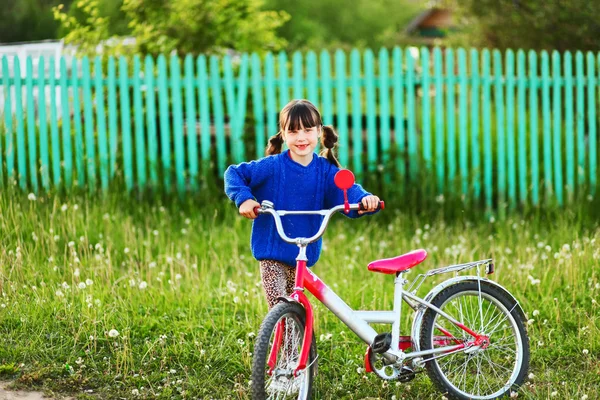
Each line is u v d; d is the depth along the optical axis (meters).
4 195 6.88
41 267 5.93
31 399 4.13
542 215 8.03
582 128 8.49
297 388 4.00
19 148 7.73
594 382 4.46
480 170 8.50
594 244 6.54
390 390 4.34
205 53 9.05
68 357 4.59
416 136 8.32
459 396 4.12
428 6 17.03
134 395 4.23
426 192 8.09
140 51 8.91
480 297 4.25
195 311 5.36
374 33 38.47
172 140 8.47
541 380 4.47
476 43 11.48
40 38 21.22
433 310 4.14
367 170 8.23
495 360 4.62
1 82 7.72
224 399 4.23
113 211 7.25
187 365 4.60
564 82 8.44
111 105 7.93
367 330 4.04
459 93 8.34
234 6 9.18
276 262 4.09
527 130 9.81
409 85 8.29
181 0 8.97
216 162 8.22
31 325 4.94
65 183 7.72
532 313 5.34
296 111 4.02
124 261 6.38
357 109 8.23
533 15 10.45
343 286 5.91
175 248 6.68
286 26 34.44
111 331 4.59
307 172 4.11
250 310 5.42
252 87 8.12
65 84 7.83
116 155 7.96
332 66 19.61
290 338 3.99
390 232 7.39
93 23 9.10
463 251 6.52
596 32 9.98
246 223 7.22
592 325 5.04
